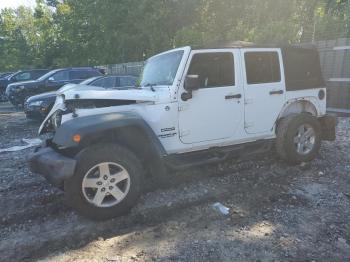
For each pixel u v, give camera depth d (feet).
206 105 16.49
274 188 16.88
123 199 14.14
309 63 20.08
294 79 19.43
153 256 11.79
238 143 17.90
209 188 16.88
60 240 12.84
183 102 15.90
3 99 69.87
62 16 127.85
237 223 13.82
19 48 177.17
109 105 15.60
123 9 89.97
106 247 12.40
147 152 15.16
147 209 14.89
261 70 18.25
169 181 17.66
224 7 78.07
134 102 15.51
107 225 13.78
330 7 75.25
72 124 13.96
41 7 150.30
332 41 37.70
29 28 180.65
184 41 67.97
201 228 13.50
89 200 13.67
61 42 133.80
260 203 15.43
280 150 19.29
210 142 16.88
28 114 37.88
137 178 14.39
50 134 16.63
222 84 16.97
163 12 80.84
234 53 17.28
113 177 14.01
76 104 15.76
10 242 12.81
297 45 19.69
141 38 88.84
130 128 14.74
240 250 12.01
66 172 13.15
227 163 19.94
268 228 13.39
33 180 19.13
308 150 19.85
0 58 181.78
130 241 12.74
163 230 13.41
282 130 18.98
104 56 102.22
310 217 14.17
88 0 100.01
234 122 17.42
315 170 19.10
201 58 16.34
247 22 71.87
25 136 32.24
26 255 12.07
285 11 69.31
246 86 17.63
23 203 16.05
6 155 24.95
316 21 53.36
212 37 71.72
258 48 18.08
